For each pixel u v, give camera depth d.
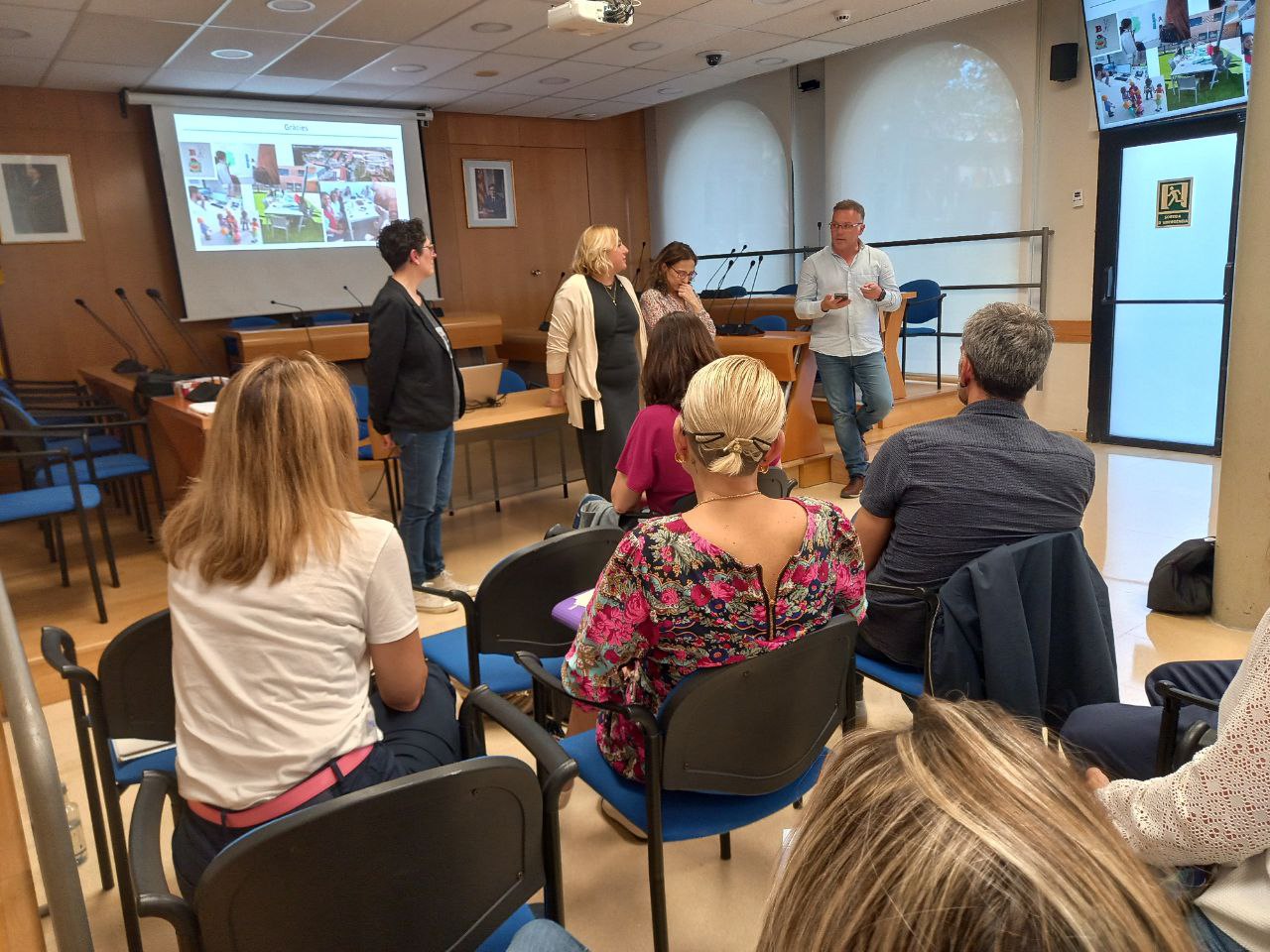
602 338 3.74
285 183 7.02
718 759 1.37
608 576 1.33
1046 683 1.68
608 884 1.84
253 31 4.97
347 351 6.18
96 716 1.51
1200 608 3.04
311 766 1.14
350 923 0.99
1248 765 0.83
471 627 1.85
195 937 0.96
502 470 4.66
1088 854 0.34
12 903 1.24
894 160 6.82
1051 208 5.95
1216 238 5.23
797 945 0.37
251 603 1.14
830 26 5.63
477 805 1.03
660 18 5.19
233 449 1.15
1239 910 0.89
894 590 1.76
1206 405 5.45
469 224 8.24
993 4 5.36
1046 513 1.73
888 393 4.52
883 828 0.36
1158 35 5.09
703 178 8.59
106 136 6.41
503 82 6.73
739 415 1.27
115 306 6.55
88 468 3.60
